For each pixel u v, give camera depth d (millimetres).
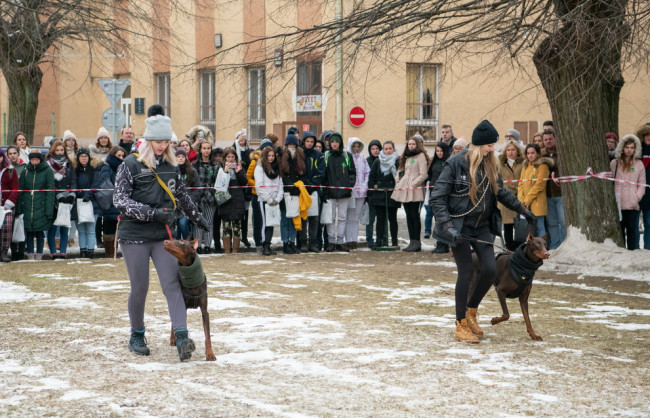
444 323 8242
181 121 27766
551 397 5488
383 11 11672
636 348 7129
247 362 6496
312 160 14727
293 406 5242
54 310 8875
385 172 15312
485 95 25188
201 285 6531
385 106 23828
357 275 11938
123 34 21828
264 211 14367
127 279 11289
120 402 5312
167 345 7156
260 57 13344
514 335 7676
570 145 12766
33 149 13703
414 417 5027
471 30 11664
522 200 13773
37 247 13664
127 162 6734
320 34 12445
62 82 32094
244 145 15711
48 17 19188
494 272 7301
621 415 5113
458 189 7227
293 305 9281
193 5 25734
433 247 15711
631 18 10711
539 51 12555
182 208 6977
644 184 13430
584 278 11617
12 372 6164
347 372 6148
